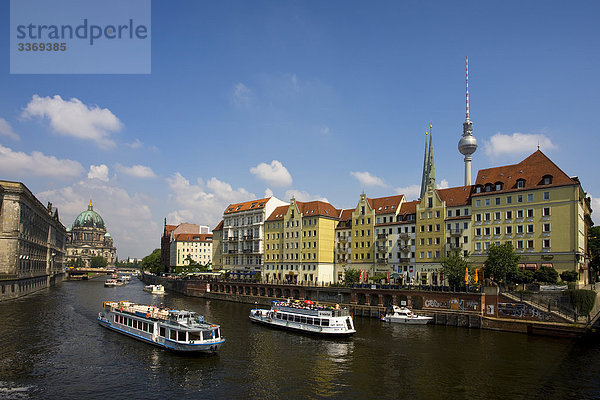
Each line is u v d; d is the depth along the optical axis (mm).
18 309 80750
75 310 81375
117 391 36250
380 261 98812
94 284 176875
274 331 63688
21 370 41438
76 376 39938
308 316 61781
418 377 40312
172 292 137000
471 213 83688
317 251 106625
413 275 92062
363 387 37656
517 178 79688
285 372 42000
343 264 107000
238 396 35406
